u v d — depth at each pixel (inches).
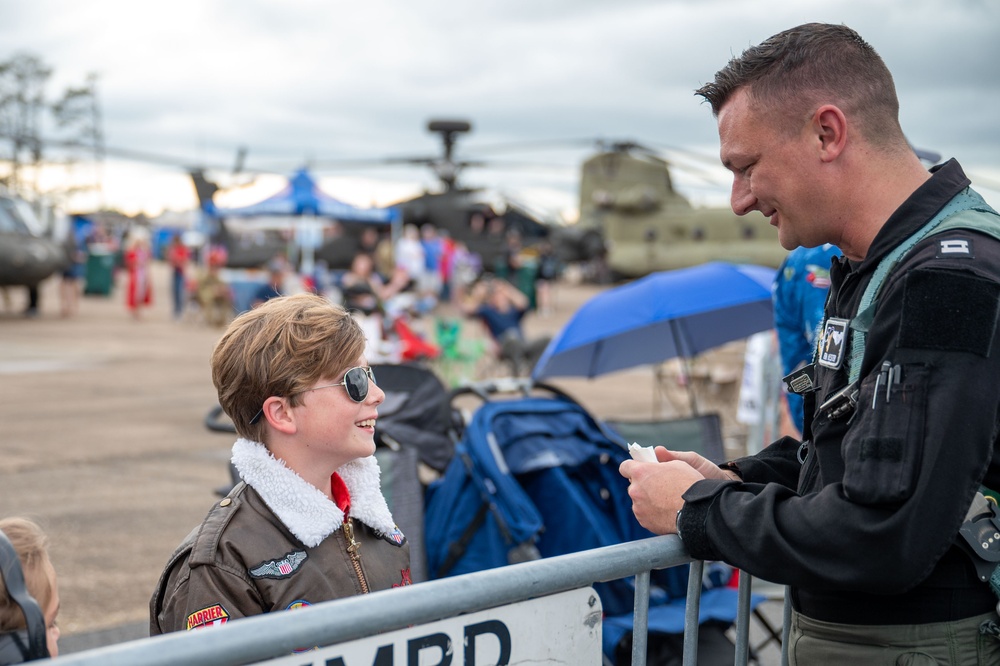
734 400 356.8
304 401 74.0
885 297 63.6
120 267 1717.5
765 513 64.1
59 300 1190.9
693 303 189.3
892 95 69.1
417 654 56.7
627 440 165.5
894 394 60.1
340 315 76.7
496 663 60.6
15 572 56.9
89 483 292.5
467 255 1267.2
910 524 58.5
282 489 73.9
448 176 1275.8
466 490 143.9
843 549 60.2
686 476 71.2
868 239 68.3
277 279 725.3
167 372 571.5
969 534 61.6
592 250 1492.4
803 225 70.0
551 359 199.5
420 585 56.6
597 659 66.3
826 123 67.2
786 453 84.1
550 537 143.3
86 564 214.1
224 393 76.2
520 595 60.7
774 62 68.7
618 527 147.9
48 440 359.9
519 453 143.9
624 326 189.6
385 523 80.0
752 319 209.3
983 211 66.1
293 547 73.8
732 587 157.9
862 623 66.7
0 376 540.1
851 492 60.6
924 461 58.4
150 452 340.8
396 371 172.4
